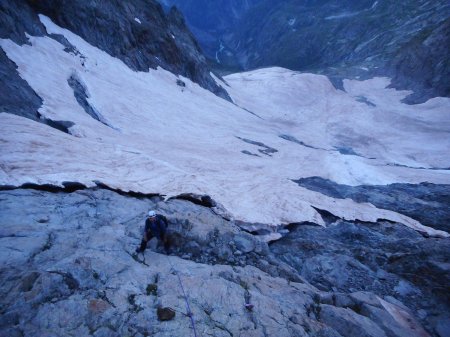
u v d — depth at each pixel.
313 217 16.11
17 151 12.14
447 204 21.64
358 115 77.38
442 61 87.12
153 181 14.43
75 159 13.68
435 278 10.74
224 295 7.39
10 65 21.64
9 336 5.21
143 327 6.00
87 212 10.36
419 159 52.03
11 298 5.83
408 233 16.41
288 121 76.12
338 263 11.80
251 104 84.69
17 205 9.28
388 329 8.02
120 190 12.53
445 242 13.04
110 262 7.73
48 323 5.66
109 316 6.09
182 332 6.07
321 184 23.61
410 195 23.42
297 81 101.44
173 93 47.94
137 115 30.67
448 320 9.25
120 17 49.22
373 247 14.22
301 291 8.90
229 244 10.80
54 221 9.20
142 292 6.99
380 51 142.88
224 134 38.22
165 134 29.23
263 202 16.28
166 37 59.47
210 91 66.56
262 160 28.97
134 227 10.20
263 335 6.47
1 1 28.09
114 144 18.67
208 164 21.75
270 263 10.81
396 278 11.28
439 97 79.75
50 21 36.41
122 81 37.72
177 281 7.60
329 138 64.81
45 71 25.30
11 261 6.86
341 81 105.56
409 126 68.81
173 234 10.20
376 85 101.56
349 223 16.23
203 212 12.94
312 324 7.20
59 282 6.46
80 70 31.19
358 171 27.61
